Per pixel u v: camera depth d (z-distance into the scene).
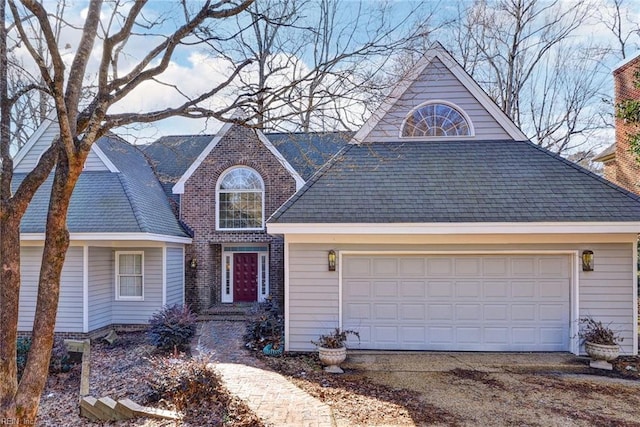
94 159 13.95
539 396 6.97
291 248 9.75
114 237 11.76
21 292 12.15
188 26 6.26
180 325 10.57
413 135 11.82
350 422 5.88
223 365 8.61
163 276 13.33
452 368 8.45
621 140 17.45
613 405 6.61
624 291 9.22
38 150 14.16
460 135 11.73
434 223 9.05
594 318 9.26
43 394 7.97
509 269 9.66
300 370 8.30
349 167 10.89
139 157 17.81
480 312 9.70
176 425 5.93
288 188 15.31
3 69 5.09
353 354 9.43
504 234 9.38
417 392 7.12
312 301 9.70
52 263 4.93
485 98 11.70
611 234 9.26
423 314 9.77
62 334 11.89
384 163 10.98
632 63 16.86
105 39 5.80
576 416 6.18
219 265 16.41
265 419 5.83
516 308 9.66
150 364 9.13
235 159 15.50
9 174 4.96
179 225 15.14
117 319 13.27
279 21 7.81
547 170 10.39
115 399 7.28
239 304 15.77
